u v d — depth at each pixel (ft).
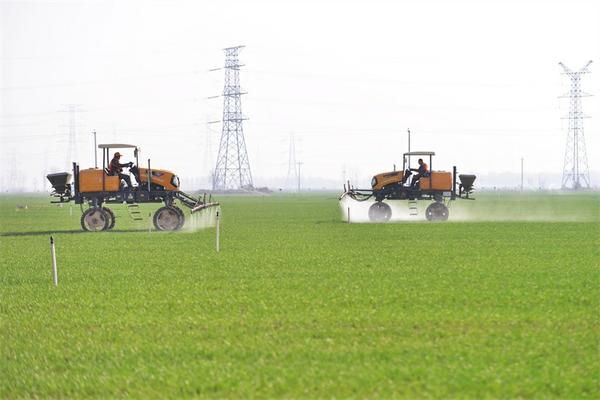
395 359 77.00
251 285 126.62
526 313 99.14
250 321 96.53
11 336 91.20
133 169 259.39
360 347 82.07
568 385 68.54
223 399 66.13
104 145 256.73
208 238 227.81
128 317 100.73
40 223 343.67
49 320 100.07
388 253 175.83
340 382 69.62
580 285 122.62
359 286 123.65
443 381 69.41
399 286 122.93
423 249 185.37
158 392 68.28
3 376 74.59
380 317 97.35
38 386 71.10
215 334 89.61
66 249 196.54
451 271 141.90
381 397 65.67
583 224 286.46
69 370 76.07
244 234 244.01
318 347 82.53
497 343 83.20
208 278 136.46
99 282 134.10
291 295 115.34
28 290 126.11
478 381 69.41
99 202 263.29
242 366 75.72
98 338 88.89
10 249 198.80
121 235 244.63
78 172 260.42
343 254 174.40
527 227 268.00
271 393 67.15
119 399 66.90
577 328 90.33
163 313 103.24
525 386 68.33
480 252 177.06
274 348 82.53
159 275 141.69
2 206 636.48
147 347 84.07
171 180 260.42
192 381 70.95
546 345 82.28
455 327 91.45
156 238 229.66
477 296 112.16
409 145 294.25
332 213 427.74
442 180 294.87
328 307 104.88
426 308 103.04
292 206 569.23
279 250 186.09
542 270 142.72
